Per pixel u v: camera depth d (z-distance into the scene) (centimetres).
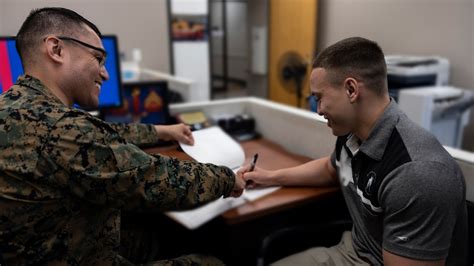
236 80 752
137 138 127
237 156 122
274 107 157
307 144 136
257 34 520
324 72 86
